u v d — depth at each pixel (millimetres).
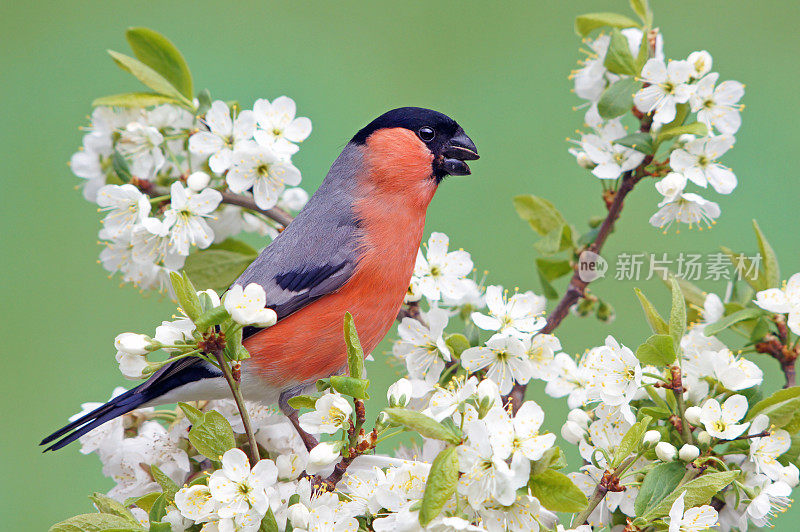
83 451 6531
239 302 4875
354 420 5656
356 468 5746
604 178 7031
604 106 6809
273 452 6250
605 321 7562
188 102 7434
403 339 6422
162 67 7480
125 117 7703
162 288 7539
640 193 11430
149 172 7605
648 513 5188
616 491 5129
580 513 5137
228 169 7262
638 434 5102
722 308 6688
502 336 6047
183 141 7789
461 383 5457
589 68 7438
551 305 8023
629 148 6914
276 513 5203
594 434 5691
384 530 4926
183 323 5242
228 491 5027
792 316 6066
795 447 5672
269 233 8375
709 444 5430
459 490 4676
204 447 5129
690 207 6742
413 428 4699
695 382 5848
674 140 6781
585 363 6047
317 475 5766
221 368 5082
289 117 7078
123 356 5148
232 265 7652
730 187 6617
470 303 7492
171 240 6891
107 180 7805
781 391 5465
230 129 7078
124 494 6234
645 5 7301
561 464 4828
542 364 6184
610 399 5520
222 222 7832
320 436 6555
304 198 8461
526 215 7824
